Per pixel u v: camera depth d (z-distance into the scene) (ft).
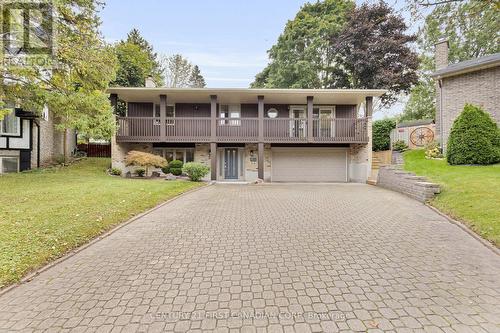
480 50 49.83
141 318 8.77
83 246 15.23
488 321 8.34
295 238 16.15
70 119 35.35
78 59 31.71
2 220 17.72
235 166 54.54
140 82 86.89
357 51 76.33
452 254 13.55
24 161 46.62
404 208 23.91
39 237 15.20
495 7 15.14
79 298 10.05
